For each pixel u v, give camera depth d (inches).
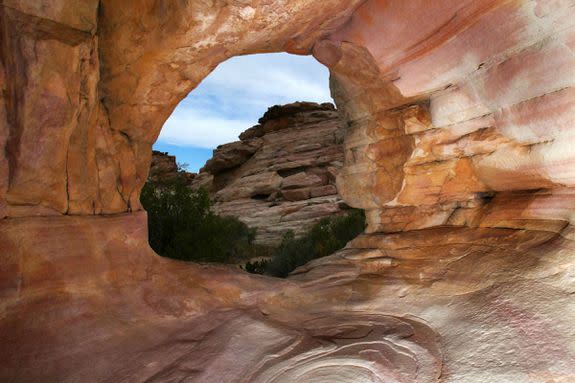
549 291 124.7
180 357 141.9
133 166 205.0
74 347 131.1
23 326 127.9
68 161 159.3
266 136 1301.7
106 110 187.9
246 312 183.5
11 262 133.7
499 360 110.9
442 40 168.6
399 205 237.3
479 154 187.9
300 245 499.5
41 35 134.6
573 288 120.0
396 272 199.0
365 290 195.0
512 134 161.3
